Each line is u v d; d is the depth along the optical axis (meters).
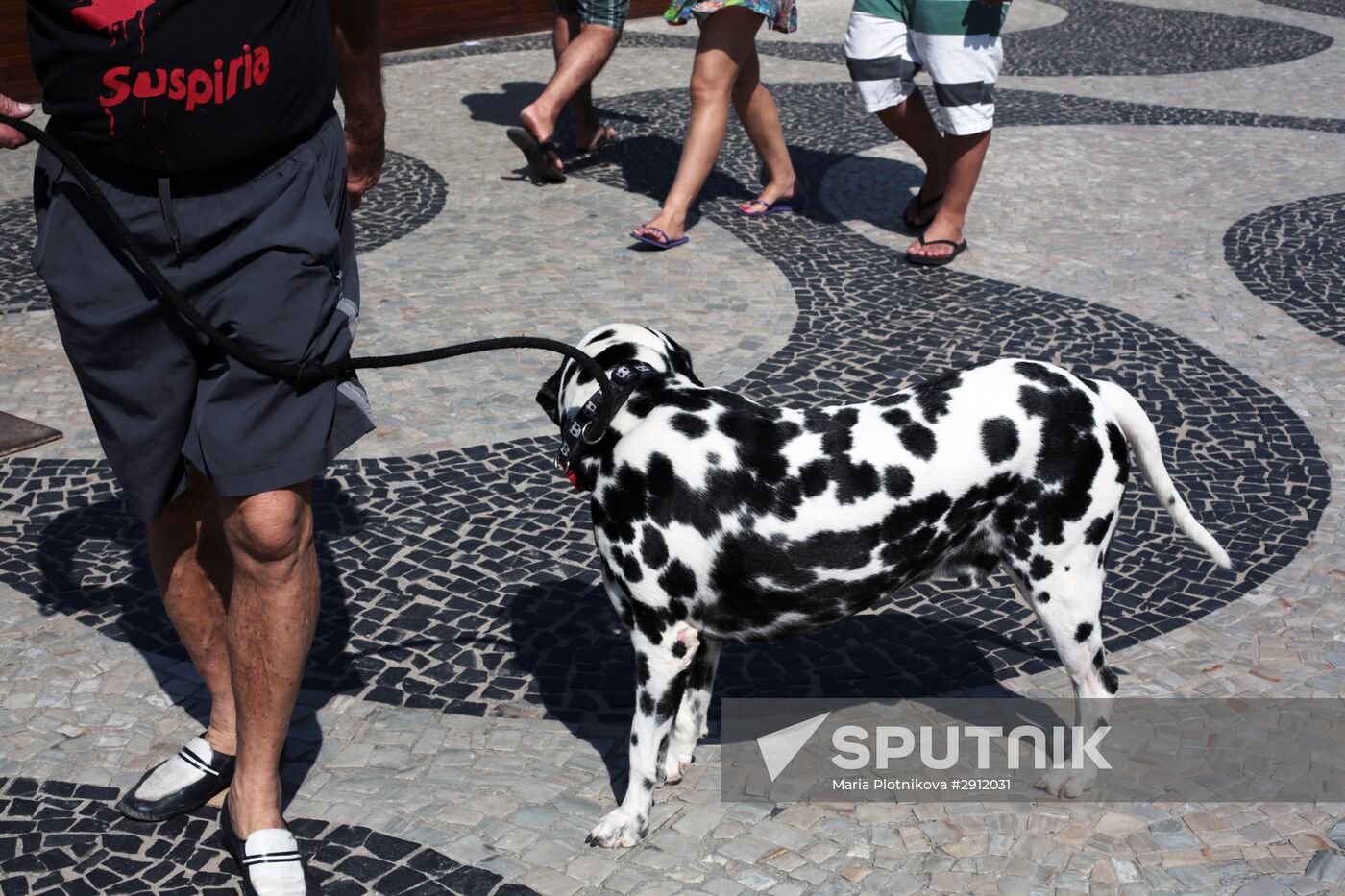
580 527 4.89
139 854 3.34
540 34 14.32
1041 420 3.19
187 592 3.36
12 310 6.82
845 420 3.21
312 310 2.97
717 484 3.13
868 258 7.78
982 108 7.33
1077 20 15.29
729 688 4.01
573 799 3.52
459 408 5.80
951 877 3.23
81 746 3.73
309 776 3.61
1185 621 4.31
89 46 2.79
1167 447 5.50
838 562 3.16
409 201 8.70
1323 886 3.19
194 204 2.93
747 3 7.50
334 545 4.76
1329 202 8.86
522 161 9.62
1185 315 6.95
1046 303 7.09
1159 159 9.82
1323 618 4.34
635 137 10.30
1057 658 4.16
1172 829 3.40
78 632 4.25
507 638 4.25
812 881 3.22
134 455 3.11
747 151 9.96
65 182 2.97
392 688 4.00
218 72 2.83
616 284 7.32
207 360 3.03
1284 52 13.77
